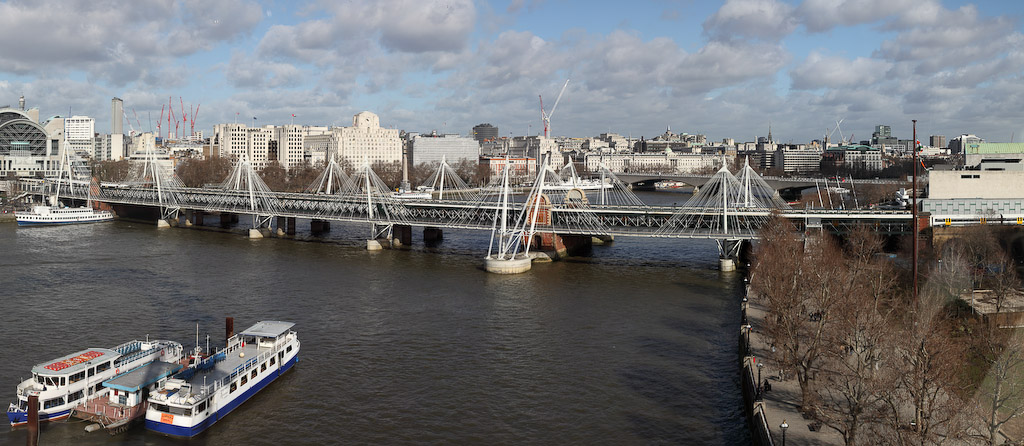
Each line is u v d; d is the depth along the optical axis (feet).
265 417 351.87
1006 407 292.40
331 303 576.61
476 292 621.72
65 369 347.36
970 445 260.83
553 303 579.07
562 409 361.92
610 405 366.63
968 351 357.41
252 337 422.00
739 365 423.23
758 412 315.99
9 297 585.22
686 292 620.08
